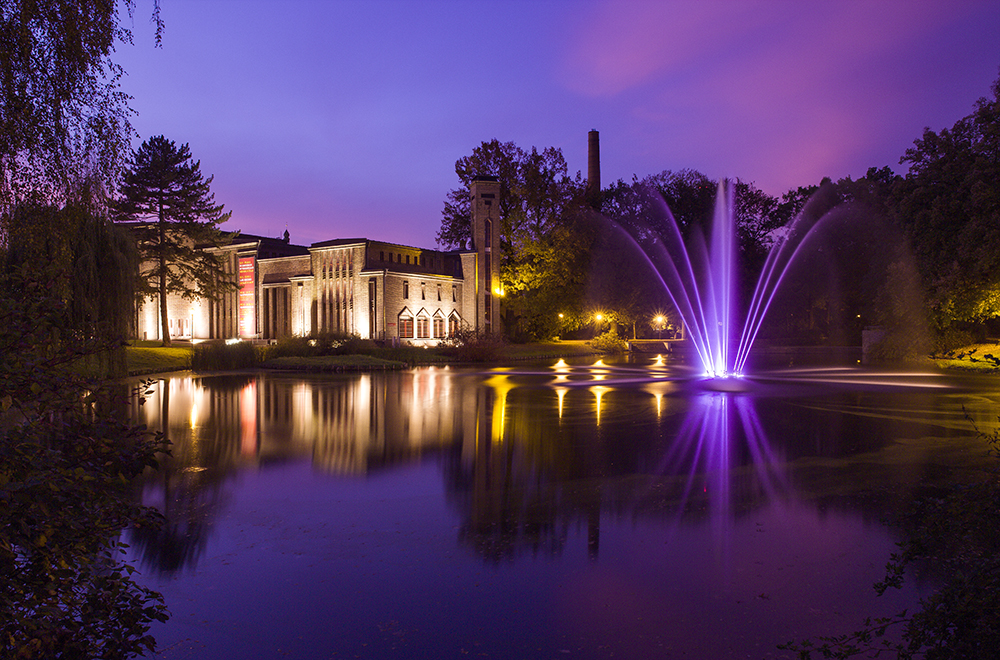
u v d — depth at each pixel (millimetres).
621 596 6512
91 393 4082
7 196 10031
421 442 15234
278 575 7090
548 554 7699
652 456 13461
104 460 4012
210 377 35844
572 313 68250
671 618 6023
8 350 3820
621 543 8070
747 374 36688
